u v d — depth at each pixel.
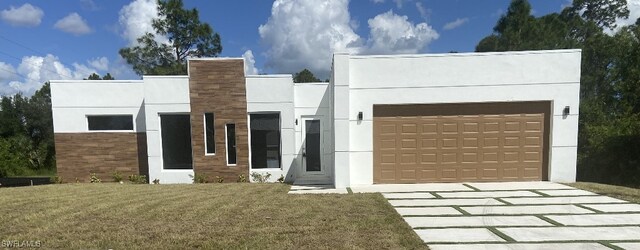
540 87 9.33
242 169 11.41
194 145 11.31
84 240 4.94
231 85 11.30
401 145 9.73
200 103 11.28
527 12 18.62
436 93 9.50
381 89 9.59
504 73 9.38
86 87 12.04
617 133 12.31
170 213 6.43
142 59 23.00
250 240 4.88
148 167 11.83
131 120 12.23
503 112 9.55
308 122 12.25
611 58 18.91
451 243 4.73
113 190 9.39
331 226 5.49
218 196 8.24
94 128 12.24
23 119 30.09
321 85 12.23
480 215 6.22
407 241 4.77
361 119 9.66
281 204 7.18
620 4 26.30
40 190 9.50
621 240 4.83
